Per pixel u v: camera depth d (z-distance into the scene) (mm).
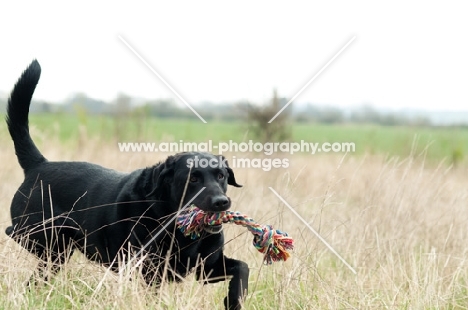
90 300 6715
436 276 8156
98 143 19312
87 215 7988
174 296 7066
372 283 8312
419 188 11023
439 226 10422
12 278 7223
